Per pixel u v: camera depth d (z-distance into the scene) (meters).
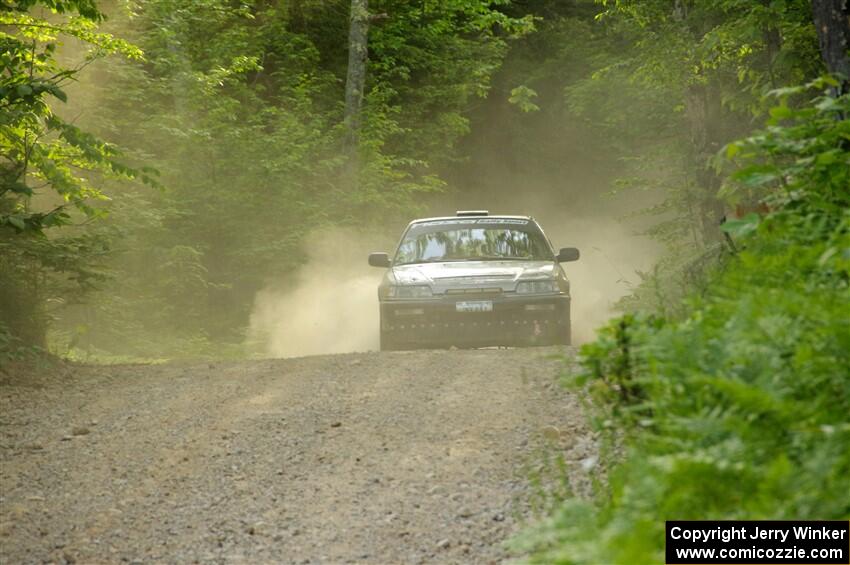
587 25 108.00
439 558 14.84
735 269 15.59
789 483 8.75
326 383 28.59
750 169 16.72
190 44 67.25
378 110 76.38
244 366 32.91
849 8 26.36
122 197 54.38
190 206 59.34
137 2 62.03
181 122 57.88
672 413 11.13
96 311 50.03
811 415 9.87
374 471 19.45
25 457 21.78
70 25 42.88
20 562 15.41
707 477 9.30
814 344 10.98
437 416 23.69
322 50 85.94
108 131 58.34
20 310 34.19
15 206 33.53
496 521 16.09
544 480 17.64
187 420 24.72
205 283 56.25
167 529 16.77
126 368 33.47
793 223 15.66
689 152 55.88
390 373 29.73
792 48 36.34
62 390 29.38
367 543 15.63
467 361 31.28
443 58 89.62
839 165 16.59
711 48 42.47
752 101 42.06
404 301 38.69
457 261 42.16
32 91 30.95
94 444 22.72
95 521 17.27
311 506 17.59
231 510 17.62
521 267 40.19
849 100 17.59
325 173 68.50
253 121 65.38
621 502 9.65
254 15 78.88
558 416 22.52
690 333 12.14
